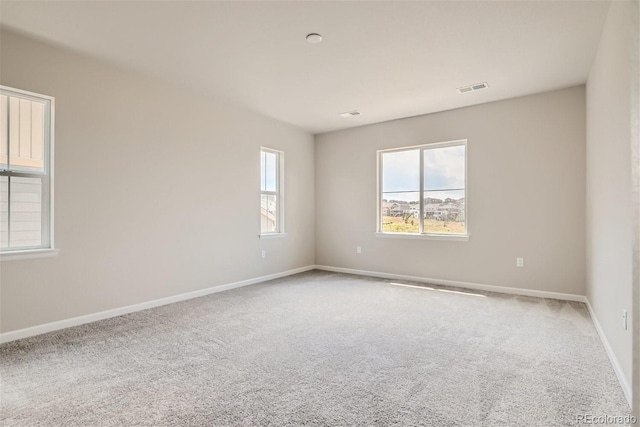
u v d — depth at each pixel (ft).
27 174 9.45
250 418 5.62
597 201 9.94
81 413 5.76
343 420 5.57
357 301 13.02
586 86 12.33
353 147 18.93
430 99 14.32
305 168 19.75
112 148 11.09
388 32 9.07
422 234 16.53
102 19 8.45
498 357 7.96
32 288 9.36
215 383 6.79
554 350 8.34
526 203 13.92
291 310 11.84
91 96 10.60
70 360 7.82
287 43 9.68
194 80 12.39
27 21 8.52
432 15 8.27
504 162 14.37
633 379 4.17
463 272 15.46
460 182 15.72
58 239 9.84
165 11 8.13
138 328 9.99
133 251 11.65
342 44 9.73
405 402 6.09
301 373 7.21
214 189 14.46
